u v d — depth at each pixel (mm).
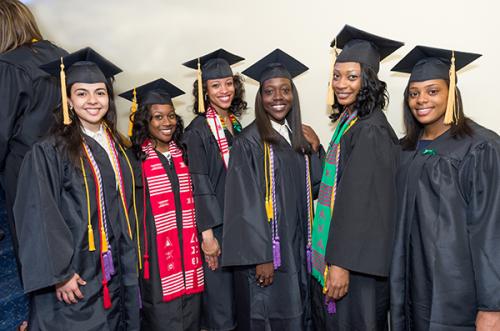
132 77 3336
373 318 2051
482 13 2549
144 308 2441
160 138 2457
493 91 2602
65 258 1900
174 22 3182
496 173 1760
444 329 1856
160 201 2430
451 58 1938
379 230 1906
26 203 1905
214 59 2613
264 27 2980
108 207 2102
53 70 2135
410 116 2129
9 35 2344
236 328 2633
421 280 1921
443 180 1858
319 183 2479
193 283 2527
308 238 2355
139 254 2342
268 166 2270
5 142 2320
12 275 2795
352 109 2135
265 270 2229
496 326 1792
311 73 2930
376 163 1921
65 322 1983
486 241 1766
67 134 2016
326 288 2070
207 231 2473
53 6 3426
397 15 2688
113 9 3301
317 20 2859
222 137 2549
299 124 2373
